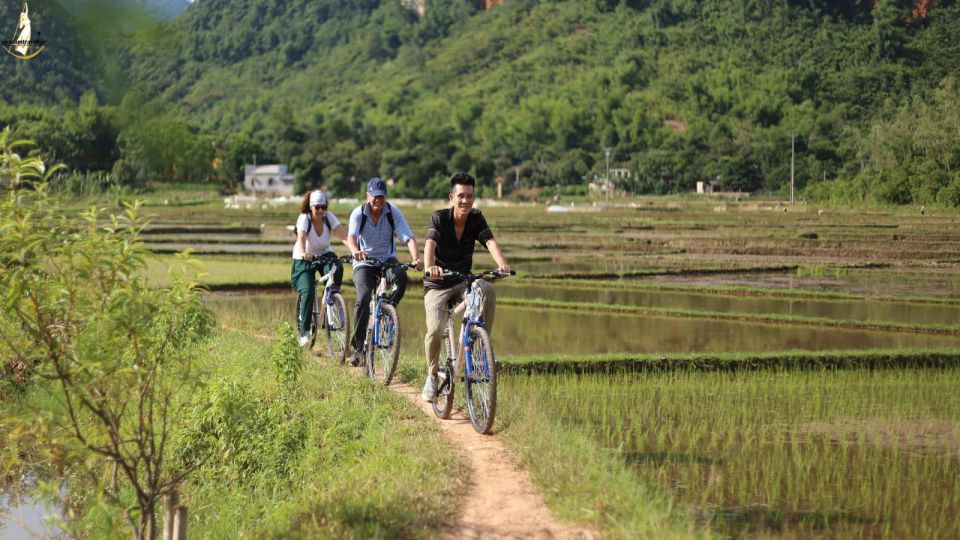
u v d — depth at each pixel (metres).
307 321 11.62
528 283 27.00
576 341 16.72
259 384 9.55
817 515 7.11
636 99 181.38
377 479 6.10
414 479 6.02
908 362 14.06
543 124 175.62
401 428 7.49
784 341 16.84
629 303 22.61
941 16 189.50
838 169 126.25
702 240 42.31
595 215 69.31
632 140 164.50
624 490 5.81
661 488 7.68
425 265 7.74
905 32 186.75
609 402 11.30
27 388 9.10
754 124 165.25
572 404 11.18
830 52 187.25
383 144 152.00
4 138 5.75
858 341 16.89
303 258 11.25
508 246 41.50
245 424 8.65
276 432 8.56
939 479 8.12
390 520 5.30
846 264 32.75
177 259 6.17
